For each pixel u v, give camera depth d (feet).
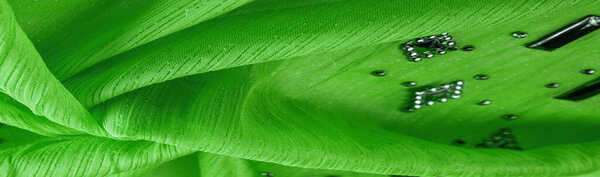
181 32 1.19
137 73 1.17
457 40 1.29
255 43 1.17
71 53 1.18
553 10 1.18
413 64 1.32
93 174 1.22
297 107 1.32
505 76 1.34
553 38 1.30
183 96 1.21
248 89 1.23
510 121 1.38
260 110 1.27
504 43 1.30
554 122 1.38
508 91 1.35
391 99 1.35
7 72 1.09
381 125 1.36
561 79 1.34
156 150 1.24
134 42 1.17
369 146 1.27
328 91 1.33
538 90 1.35
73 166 1.21
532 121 1.38
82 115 1.16
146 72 1.17
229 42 1.17
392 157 1.26
